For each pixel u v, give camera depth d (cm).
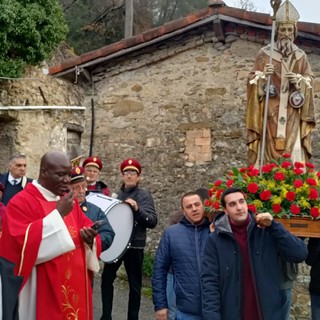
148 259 888
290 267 404
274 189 437
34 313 339
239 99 891
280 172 447
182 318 422
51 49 985
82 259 363
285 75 544
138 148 942
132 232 553
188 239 430
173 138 924
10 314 263
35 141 953
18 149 938
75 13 1891
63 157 363
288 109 543
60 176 357
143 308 741
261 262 375
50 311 339
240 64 891
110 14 1905
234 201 376
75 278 353
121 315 689
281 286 388
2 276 265
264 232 382
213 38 903
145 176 933
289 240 370
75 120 984
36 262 336
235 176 456
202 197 487
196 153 910
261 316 369
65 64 946
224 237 381
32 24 912
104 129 963
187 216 437
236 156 887
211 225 423
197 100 914
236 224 381
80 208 423
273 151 537
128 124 950
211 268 381
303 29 801
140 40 898
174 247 430
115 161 952
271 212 428
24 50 934
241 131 887
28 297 340
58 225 337
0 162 950
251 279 375
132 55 944
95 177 598
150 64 944
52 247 334
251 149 545
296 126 541
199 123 911
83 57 934
